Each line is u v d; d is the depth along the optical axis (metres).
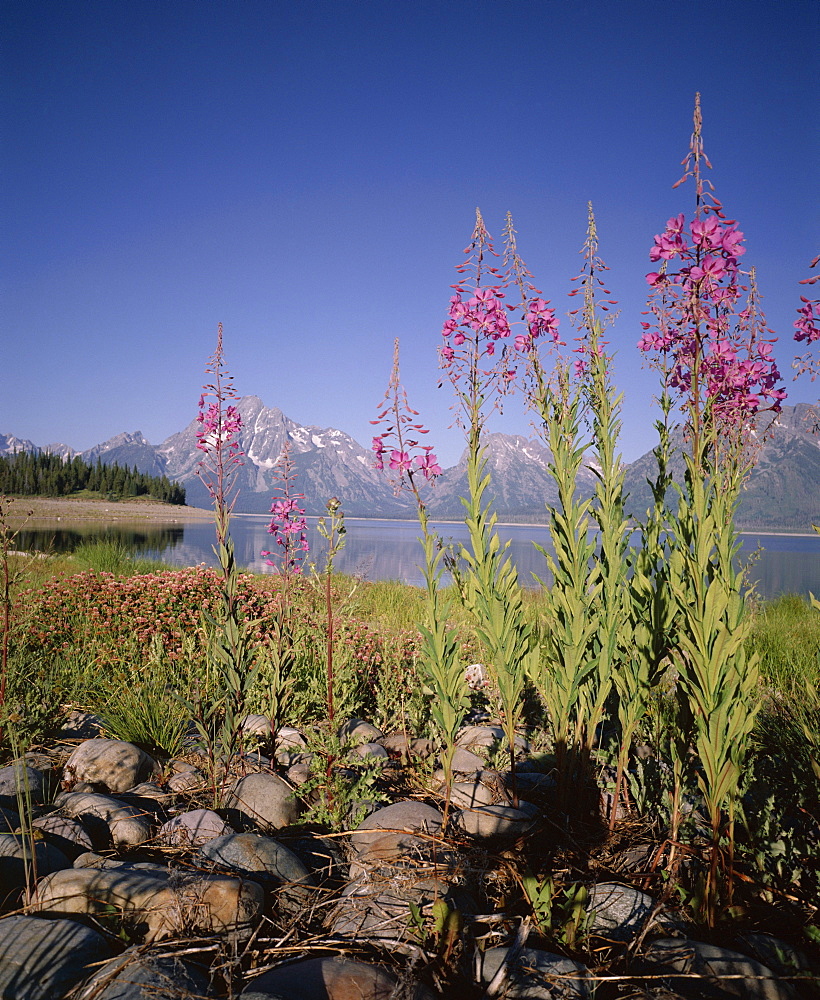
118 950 1.88
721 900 2.13
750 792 2.92
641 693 2.59
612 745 3.04
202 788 3.32
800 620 9.24
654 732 3.36
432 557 2.69
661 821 2.70
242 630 3.48
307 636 5.00
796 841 2.43
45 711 4.23
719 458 2.46
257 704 4.48
